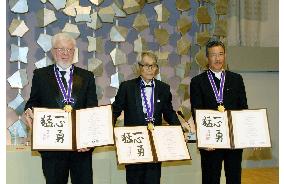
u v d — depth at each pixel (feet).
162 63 14.25
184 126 14.30
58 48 8.75
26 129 13.00
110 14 13.71
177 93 14.60
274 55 17.10
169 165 12.79
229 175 9.82
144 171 9.24
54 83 8.77
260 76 17.58
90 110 8.89
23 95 13.20
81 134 8.67
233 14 16.99
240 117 9.75
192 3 14.90
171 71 14.64
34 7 13.32
